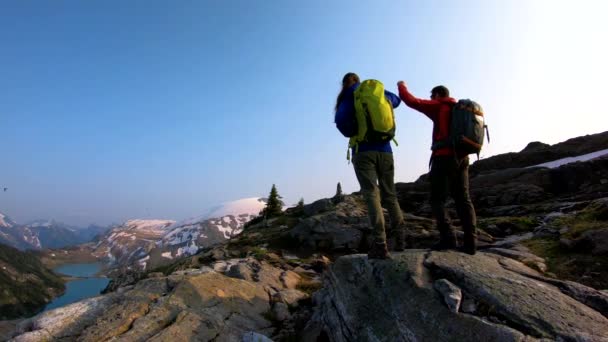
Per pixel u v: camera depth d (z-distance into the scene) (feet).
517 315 14.06
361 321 18.02
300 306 26.73
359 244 72.23
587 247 26.11
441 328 14.76
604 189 60.64
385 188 21.18
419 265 18.62
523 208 59.11
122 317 20.42
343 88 21.35
